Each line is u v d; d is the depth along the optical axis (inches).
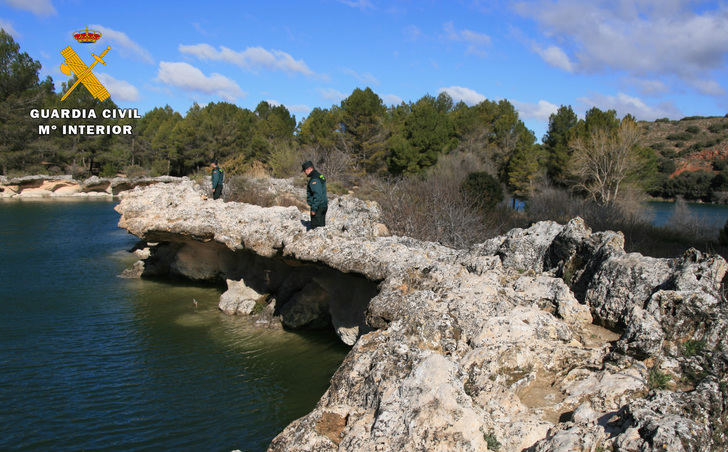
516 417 207.5
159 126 3147.1
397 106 2647.6
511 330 262.1
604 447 169.5
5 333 525.7
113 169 2655.0
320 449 202.7
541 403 221.1
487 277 328.2
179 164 2704.2
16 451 315.0
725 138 3417.8
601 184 1437.0
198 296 689.6
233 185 944.9
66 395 390.6
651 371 223.5
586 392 220.7
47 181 2224.4
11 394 390.0
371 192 1096.8
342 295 514.9
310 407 381.1
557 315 302.4
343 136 1834.4
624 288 289.3
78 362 456.4
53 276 776.3
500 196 1047.0
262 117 3297.2
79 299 659.4
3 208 1684.3
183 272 761.0
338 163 1649.9
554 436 180.2
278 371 447.8
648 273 284.5
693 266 270.4
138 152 2950.3
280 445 214.7
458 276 334.0
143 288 723.4
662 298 251.8
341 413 226.7
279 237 503.5
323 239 464.4
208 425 350.9
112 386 409.1
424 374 207.5
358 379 242.7
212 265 743.1
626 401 209.9
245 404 384.2
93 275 791.1
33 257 909.2
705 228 1131.9
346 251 437.7
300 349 501.7
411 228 719.1
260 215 576.7
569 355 253.3
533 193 1630.2
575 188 1601.9
